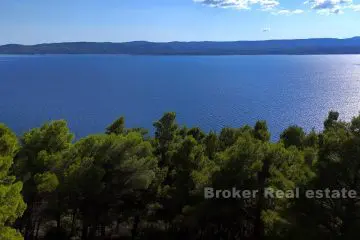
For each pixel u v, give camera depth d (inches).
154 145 1610.5
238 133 1508.4
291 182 852.0
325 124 1847.9
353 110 6363.2
